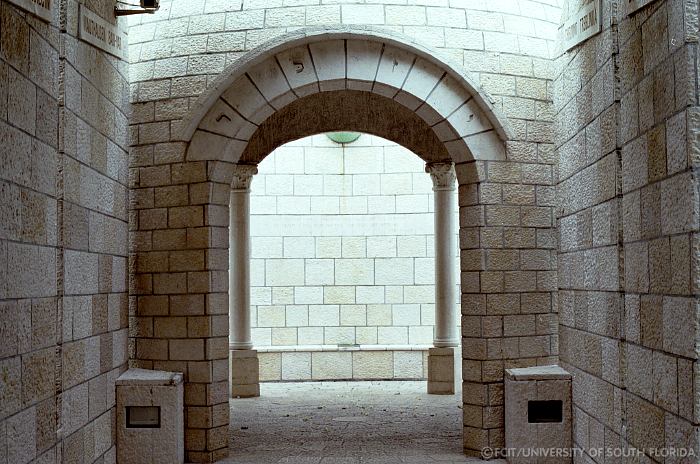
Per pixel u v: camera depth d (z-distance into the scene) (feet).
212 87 25.48
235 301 39.22
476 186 26.07
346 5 25.66
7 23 15.15
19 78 15.83
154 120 26.27
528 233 26.43
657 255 16.14
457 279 44.96
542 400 24.61
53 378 17.92
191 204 25.81
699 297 14.06
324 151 46.57
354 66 25.71
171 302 25.88
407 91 25.82
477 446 25.86
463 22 26.11
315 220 46.29
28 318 16.17
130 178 26.50
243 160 38.73
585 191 22.22
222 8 26.03
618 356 18.95
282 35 25.31
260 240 45.98
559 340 25.79
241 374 39.09
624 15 18.39
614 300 19.31
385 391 40.93
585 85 22.20
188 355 25.59
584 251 22.34
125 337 25.36
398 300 45.83
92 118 21.50
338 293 46.01
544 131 26.73
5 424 14.69
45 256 17.47
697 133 14.20
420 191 46.06
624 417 18.57
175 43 26.25
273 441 28.91
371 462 25.52
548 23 27.45
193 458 25.41
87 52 21.07
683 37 14.48
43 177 17.43
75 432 19.49
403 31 25.67
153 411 24.54
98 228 22.02
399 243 46.03
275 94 25.72
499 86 26.18
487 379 25.73
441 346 39.83
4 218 14.80
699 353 14.05
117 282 24.29
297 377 44.80
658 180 16.05
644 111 16.97
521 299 26.21
